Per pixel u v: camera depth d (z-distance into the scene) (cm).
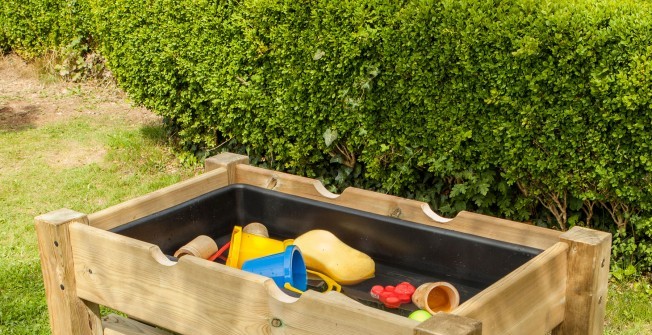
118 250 288
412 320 216
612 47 396
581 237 274
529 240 295
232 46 564
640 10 393
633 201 419
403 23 457
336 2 487
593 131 412
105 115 816
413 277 322
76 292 310
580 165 425
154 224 336
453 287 288
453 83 450
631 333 387
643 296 420
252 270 304
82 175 638
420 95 464
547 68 414
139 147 695
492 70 434
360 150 529
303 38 511
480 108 446
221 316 262
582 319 274
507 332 243
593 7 405
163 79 636
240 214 379
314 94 520
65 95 894
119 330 333
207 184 369
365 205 343
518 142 436
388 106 484
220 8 565
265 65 546
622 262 441
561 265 270
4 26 1007
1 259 475
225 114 593
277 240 356
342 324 229
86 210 564
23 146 717
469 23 433
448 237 312
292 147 549
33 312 405
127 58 656
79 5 907
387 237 331
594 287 271
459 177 467
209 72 589
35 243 503
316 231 340
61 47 951
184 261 268
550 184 438
